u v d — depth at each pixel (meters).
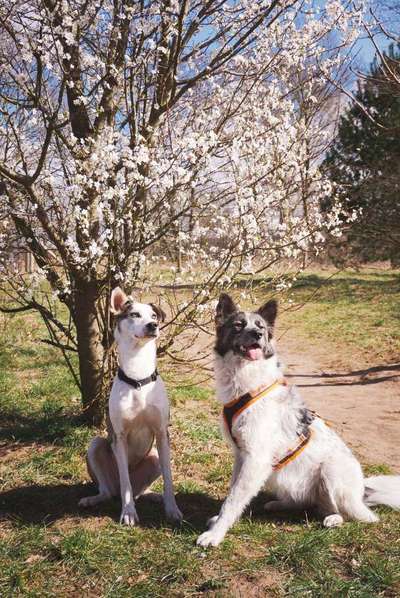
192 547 1.82
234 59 2.64
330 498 1.98
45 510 2.12
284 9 2.58
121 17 2.39
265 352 2.03
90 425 2.87
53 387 3.54
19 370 4.02
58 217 2.57
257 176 2.73
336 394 4.03
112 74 2.45
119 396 2.04
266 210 2.84
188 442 2.79
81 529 1.91
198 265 2.87
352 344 5.72
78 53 2.48
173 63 2.53
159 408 2.07
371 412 3.58
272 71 2.83
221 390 2.05
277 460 2.01
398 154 6.91
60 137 2.41
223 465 2.54
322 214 3.23
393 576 1.67
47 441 2.75
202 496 2.24
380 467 2.61
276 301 2.15
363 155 7.00
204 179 2.61
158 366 3.20
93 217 2.49
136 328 2.01
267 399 1.99
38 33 2.43
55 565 1.74
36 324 5.44
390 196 6.33
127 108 2.64
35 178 2.36
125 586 1.65
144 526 1.97
